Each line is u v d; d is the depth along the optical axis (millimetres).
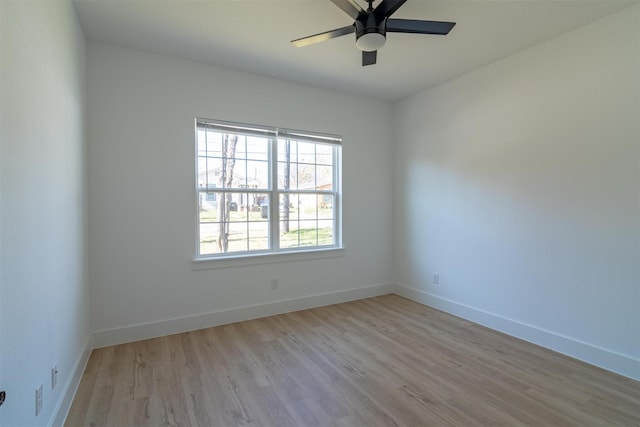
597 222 2441
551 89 2699
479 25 2475
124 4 2201
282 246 3721
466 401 2014
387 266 4406
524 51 2883
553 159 2699
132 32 2580
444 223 3711
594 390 2123
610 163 2363
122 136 2812
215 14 2336
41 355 1474
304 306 3781
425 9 2260
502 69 3068
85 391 2102
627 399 2021
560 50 2635
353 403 1996
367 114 4207
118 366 2426
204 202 3252
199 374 2322
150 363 2475
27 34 1340
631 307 2273
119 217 2812
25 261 1292
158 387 2154
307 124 3752
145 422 1813
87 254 2609
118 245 2812
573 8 2256
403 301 4102
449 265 3656
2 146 1099
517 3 2195
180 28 2527
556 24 2467
